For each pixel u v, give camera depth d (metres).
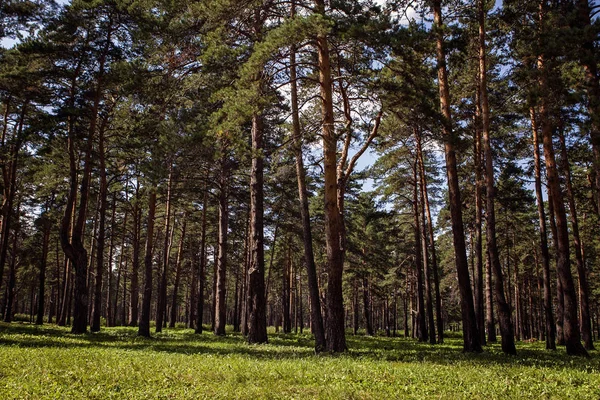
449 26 17.98
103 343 17.94
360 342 25.89
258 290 20.75
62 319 36.69
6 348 13.29
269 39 13.21
